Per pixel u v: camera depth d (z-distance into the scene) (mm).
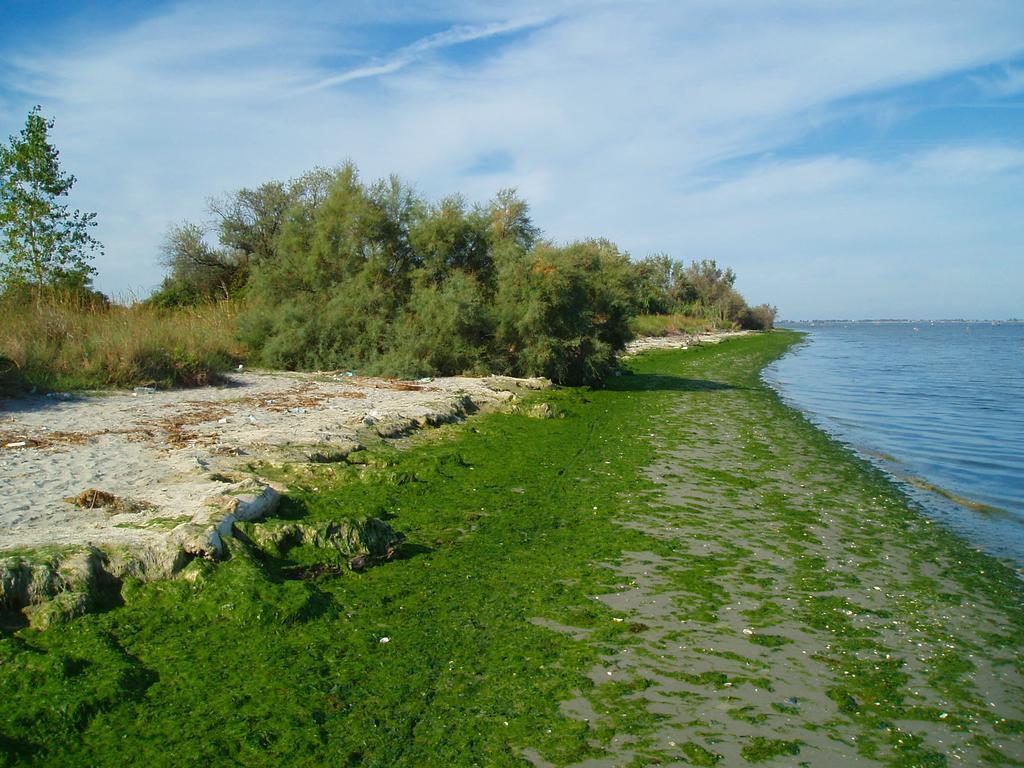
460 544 8609
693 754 4820
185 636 5852
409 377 21656
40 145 21828
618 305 27641
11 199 21594
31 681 4910
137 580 6355
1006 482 13352
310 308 23219
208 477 9305
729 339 70875
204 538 6770
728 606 7285
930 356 56250
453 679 5590
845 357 54031
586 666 5914
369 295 23266
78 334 17172
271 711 4965
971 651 6586
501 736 4902
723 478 12742
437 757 4641
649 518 10141
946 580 8344
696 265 99000
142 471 9531
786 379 34562
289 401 16109
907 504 11609
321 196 35312
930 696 5766
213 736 4652
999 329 175375
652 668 5945
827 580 8148
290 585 6582
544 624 6652
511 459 13195
